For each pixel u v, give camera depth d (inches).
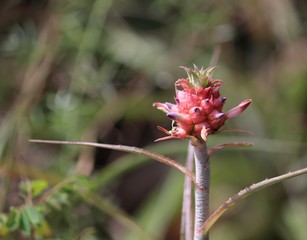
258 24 70.9
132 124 70.7
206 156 35.7
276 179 35.4
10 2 69.3
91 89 65.7
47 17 67.2
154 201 60.7
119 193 68.6
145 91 69.3
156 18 73.4
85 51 66.1
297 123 68.8
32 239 46.2
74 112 61.6
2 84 67.0
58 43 64.8
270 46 73.5
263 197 64.7
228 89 69.7
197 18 71.2
